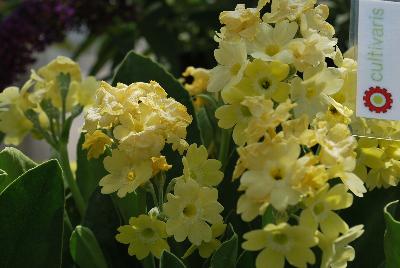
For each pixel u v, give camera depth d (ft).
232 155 1.83
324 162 1.35
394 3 1.55
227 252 1.47
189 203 1.47
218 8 3.63
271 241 1.33
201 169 1.54
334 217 1.36
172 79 1.90
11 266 1.54
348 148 1.36
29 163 1.74
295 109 1.46
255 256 1.61
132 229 1.51
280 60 1.45
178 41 3.65
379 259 1.73
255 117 1.36
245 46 1.48
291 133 1.35
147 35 3.63
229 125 1.48
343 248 1.40
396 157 1.60
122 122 1.48
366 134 1.57
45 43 3.32
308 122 1.43
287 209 1.37
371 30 1.54
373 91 1.53
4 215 1.52
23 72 3.25
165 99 1.53
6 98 1.96
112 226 1.77
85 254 1.62
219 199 1.80
